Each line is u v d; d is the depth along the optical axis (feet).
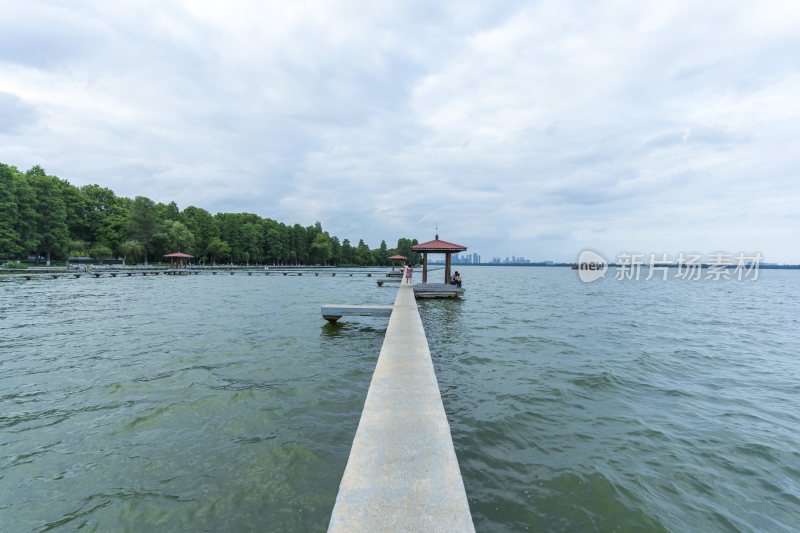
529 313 65.31
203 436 17.74
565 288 148.56
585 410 21.68
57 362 30.09
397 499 8.06
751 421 20.62
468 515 7.55
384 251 613.52
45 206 192.65
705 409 22.36
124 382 25.34
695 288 170.71
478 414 20.65
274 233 360.69
